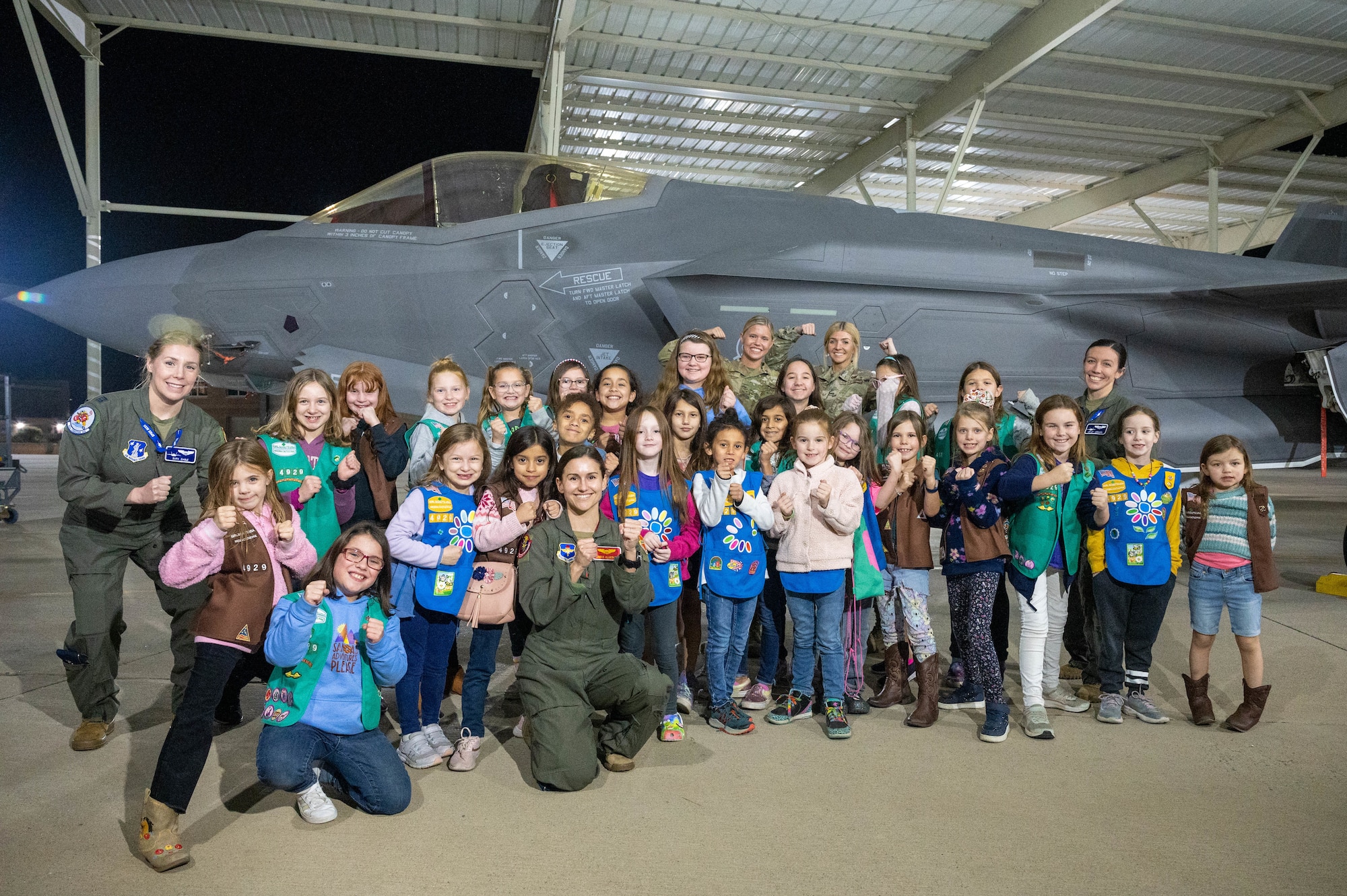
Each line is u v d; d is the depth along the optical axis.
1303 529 10.47
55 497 14.40
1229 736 3.46
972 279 7.11
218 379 6.95
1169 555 3.61
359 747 2.66
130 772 3.03
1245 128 19.36
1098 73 16.66
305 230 6.91
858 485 3.57
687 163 22.34
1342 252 10.30
